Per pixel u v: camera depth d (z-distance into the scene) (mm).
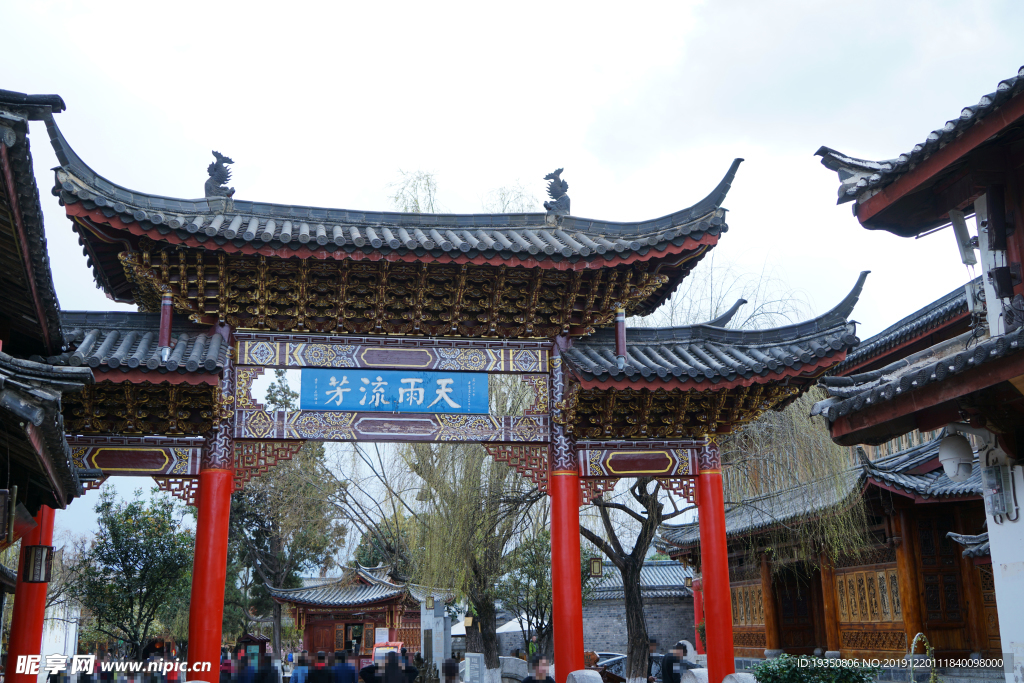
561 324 15781
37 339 12438
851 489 22688
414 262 14289
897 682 18625
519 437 15414
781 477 20984
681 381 14453
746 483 22672
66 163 13320
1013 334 8891
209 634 13531
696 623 35031
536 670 14891
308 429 14711
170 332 14484
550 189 17344
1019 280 11102
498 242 14805
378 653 36688
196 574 13781
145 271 14203
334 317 15039
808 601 32031
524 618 41000
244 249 13773
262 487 41781
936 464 22406
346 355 15164
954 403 10953
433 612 23375
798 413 21125
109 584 33656
